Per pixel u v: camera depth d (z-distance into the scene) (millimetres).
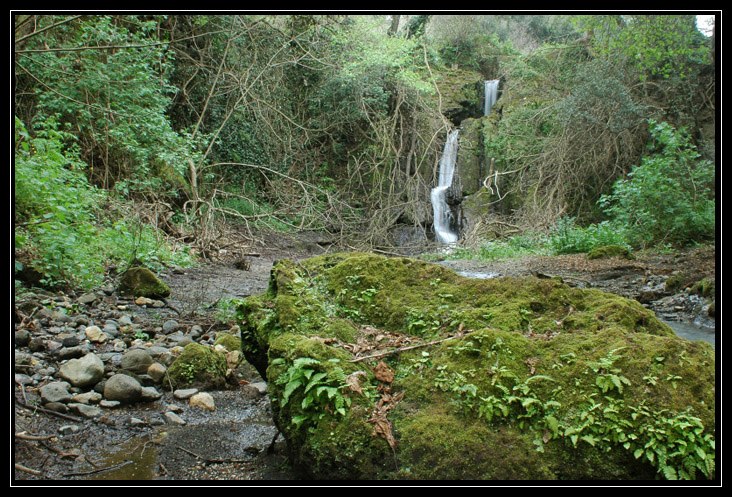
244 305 4090
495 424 2818
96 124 10914
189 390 4434
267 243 15227
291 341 3268
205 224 12234
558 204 17672
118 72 10812
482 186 20281
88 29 10656
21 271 5875
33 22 10008
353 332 3590
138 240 9164
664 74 17984
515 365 3047
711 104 18547
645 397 2744
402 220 20594
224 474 3176
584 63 19719
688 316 7949
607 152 17750
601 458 2637
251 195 17312
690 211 13594
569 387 2891
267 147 18406
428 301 3873
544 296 3705
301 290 3893
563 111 18078
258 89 17188
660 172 14195
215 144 16438
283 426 3068
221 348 5211
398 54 21344
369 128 21891
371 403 2969
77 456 3307
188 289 8172
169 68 13922
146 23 11930
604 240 14258
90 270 6625
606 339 3125
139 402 4180
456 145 21875
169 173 12688
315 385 2975
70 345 4770
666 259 12273
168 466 3264
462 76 25312
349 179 20531
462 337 3289
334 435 2822
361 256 4328
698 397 2723
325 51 19703
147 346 5160
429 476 2670
